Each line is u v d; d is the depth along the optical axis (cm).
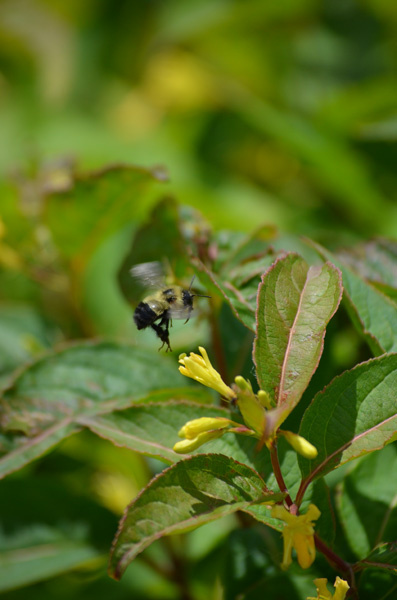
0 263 49
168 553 45
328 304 37
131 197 47
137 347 43
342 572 37
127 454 47
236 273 41
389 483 39
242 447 38
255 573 39
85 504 45
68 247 48
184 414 39
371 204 58
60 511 45
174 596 45
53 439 41
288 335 37
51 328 50
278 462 37
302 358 36
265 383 36
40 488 45
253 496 36
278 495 35
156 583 46
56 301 53
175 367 43
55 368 43
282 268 37
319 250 40
